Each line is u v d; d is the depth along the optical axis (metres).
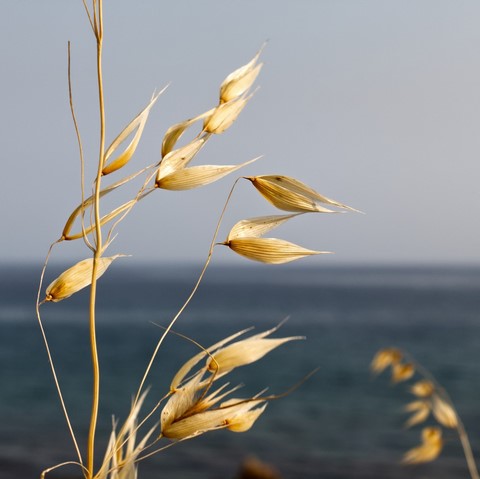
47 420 30.00
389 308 102.31
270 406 33.84
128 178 1.13
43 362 48.72
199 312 97.94
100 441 26.22
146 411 31.39
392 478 21.92
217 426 1.14
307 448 25.91
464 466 22.19
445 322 77.81
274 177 1.19
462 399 33.53
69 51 1.08
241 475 22.30
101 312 98.00
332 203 1.18
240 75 1.21
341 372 43.91
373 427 29.00
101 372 43.97
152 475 22.33
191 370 1.17
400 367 3.86
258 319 86.50
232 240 1.18
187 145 1.18
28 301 121.31
